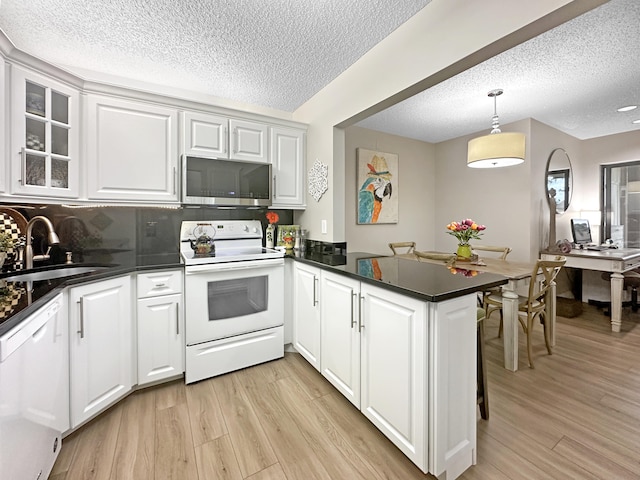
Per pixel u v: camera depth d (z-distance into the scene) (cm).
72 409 154
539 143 359
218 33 181
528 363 239
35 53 198
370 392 158
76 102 188
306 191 289
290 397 193
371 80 204
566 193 402
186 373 207
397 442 140
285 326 255
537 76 244
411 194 437
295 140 281
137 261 215
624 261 302
